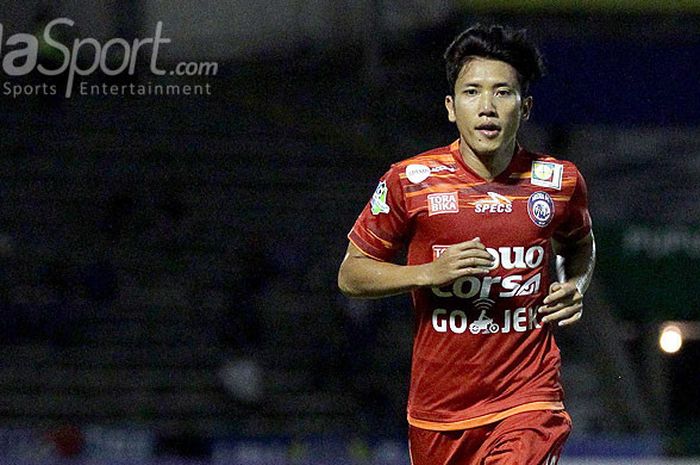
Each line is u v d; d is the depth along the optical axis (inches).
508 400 623.2
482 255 586.6
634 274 2150.6
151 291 2210.9
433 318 631.8
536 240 622.5
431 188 625.0
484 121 605.6
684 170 2807.6
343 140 2406.5
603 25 2044.8
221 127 2465.6
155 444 1829.5
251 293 2203.5
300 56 2374.5
